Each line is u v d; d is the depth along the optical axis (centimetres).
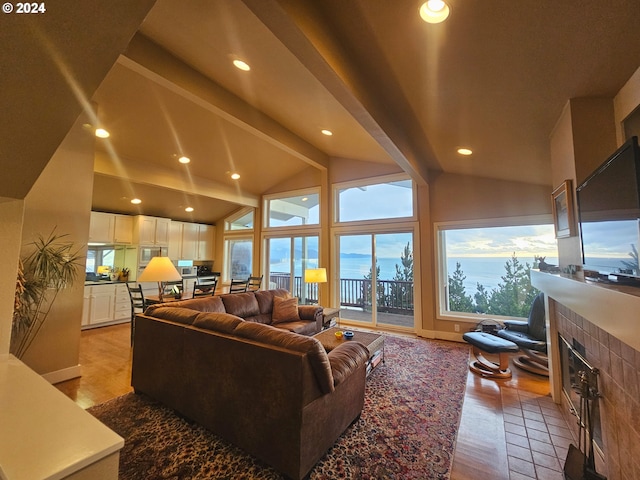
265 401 183
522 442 212
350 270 585
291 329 392
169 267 374
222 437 209
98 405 257
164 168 521
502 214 442
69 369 313
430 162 451
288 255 674
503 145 300
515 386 302
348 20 172
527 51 159
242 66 278
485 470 185
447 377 323
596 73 171
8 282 154
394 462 191
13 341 282
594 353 178
